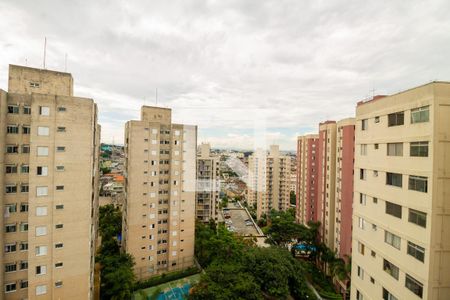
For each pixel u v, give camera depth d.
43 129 24.88
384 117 17.83
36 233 24.69
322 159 53.50
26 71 25.88
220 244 47.91
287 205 78.81
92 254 30.52
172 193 48.50
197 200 65.94
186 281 45.50
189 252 50.69
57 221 25.52
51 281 25.34
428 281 13.73
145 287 42.97
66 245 25.97
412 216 15.09
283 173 78.31
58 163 25.50
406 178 15.63
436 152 13.73
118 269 37.22
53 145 25.27
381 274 17.58
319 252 51.34
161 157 47.75
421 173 14.48
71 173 26.06
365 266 19.50
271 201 78.44
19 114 24.30
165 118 49.78
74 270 26.41
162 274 46.22
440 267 13.71
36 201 24.64
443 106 13.79
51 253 25.30
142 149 45.66
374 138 18.88
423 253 14.16
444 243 13.73
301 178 66.12
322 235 52.62
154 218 47.16
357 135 21.09
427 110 14.23
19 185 24.23
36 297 24.75
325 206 51.84
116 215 61.81
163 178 48.19
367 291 19.12
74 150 26.16
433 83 13.82
